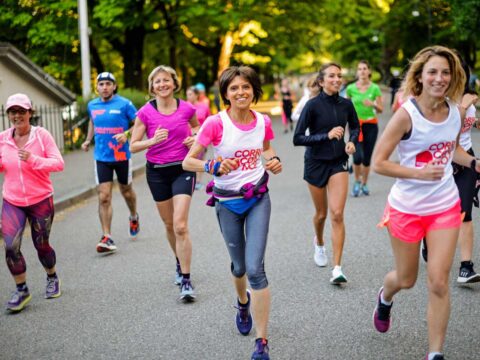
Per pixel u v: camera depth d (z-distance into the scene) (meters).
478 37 27.91
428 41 40.78
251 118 4.33
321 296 5.31
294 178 12.19
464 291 5.25
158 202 5.71
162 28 27.06
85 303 5.44
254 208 4.32
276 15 28.70
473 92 5.27
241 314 4.56
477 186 5.50
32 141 5.34
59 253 7.23
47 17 23.83
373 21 40.31
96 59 27.81
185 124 5.66
